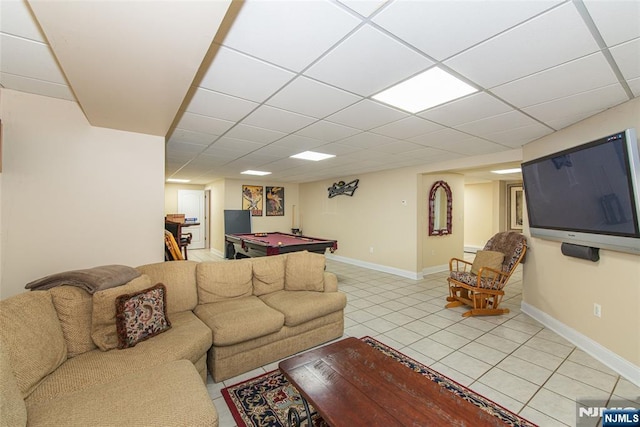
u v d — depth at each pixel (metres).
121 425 1.15
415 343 2.82
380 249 6.23
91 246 2.56
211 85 2.01
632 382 2.14
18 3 1.20
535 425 1.73
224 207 7.68
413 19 1.29
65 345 1.64
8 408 1.02
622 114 2.26
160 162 2.88
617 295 2.30
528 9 1.22
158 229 2.88
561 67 1.72
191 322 2.20
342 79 1.91
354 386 1.46
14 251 2.25
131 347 1.76
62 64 1.42
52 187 2.38
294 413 1.61
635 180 1.98
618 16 1.26
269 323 2.35
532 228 3.36
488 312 3.59
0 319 1.33
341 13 1.26
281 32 1.40
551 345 2.78
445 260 6.22
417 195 5.51
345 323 3.33
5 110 2.19
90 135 2.54
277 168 5.89
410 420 1.22
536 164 3.11
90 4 0.98
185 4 0.99
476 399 1.98
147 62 1.40
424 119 2.71
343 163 5.25
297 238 6.27
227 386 2.12
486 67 1.74
